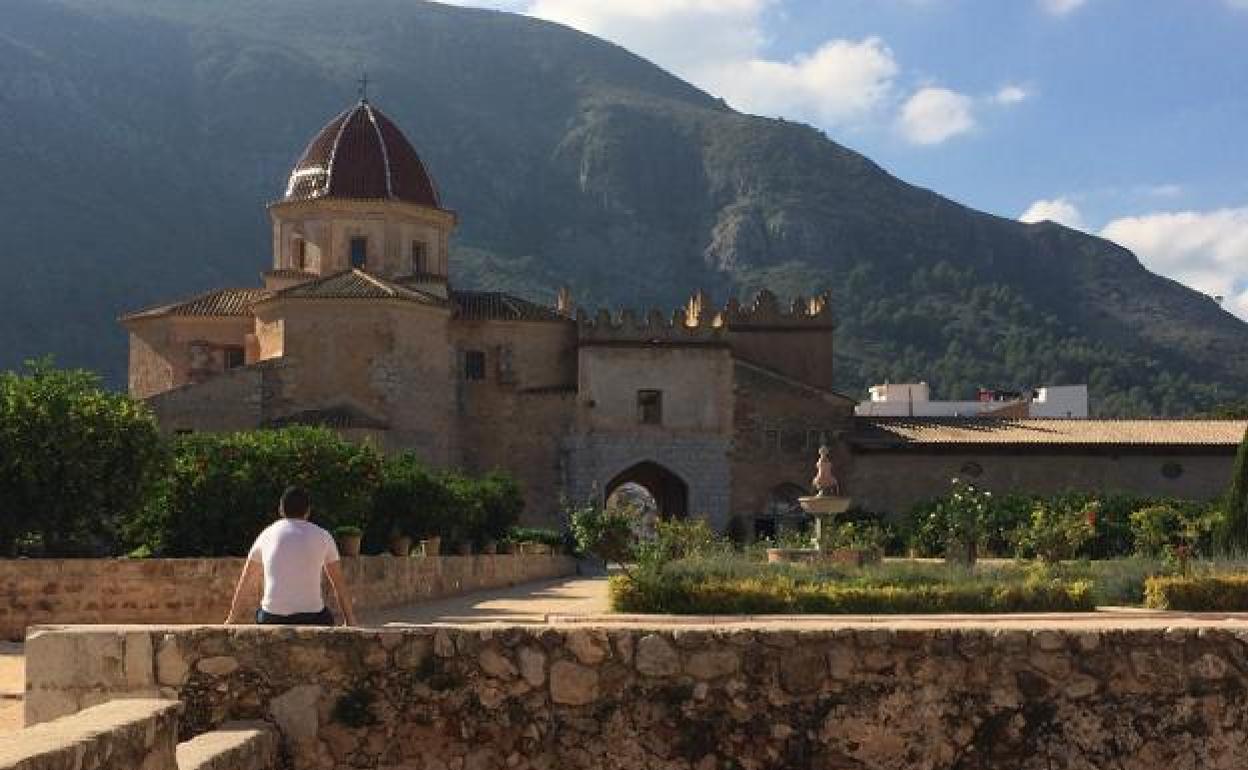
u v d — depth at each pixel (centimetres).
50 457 3044
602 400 7400
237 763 865
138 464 3167
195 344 7238
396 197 7356
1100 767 976
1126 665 988
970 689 981
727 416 7438
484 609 3156
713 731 976
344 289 6644
